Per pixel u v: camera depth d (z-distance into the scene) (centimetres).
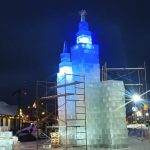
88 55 2559
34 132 3806
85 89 2495
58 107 2698
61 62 2694
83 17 2689
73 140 2509
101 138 2423
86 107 2480
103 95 2453
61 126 2600
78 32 2633
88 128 2461
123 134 2427
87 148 2402
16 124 4803
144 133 3662
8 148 2136
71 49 2647
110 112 2408
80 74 2520
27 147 2734
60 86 2417
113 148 2369
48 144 2927
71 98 2558
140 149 2309
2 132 2144
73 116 2523
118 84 2472
